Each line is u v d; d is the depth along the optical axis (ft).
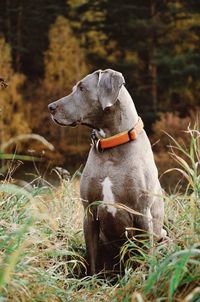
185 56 97.76
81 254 17.79
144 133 17.11
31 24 110.83
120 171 16.30
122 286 13.28
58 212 19.80
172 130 74.49
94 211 16.89
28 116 92.58
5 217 16.02
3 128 85.25
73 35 102.83
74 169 79.41
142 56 105.70
